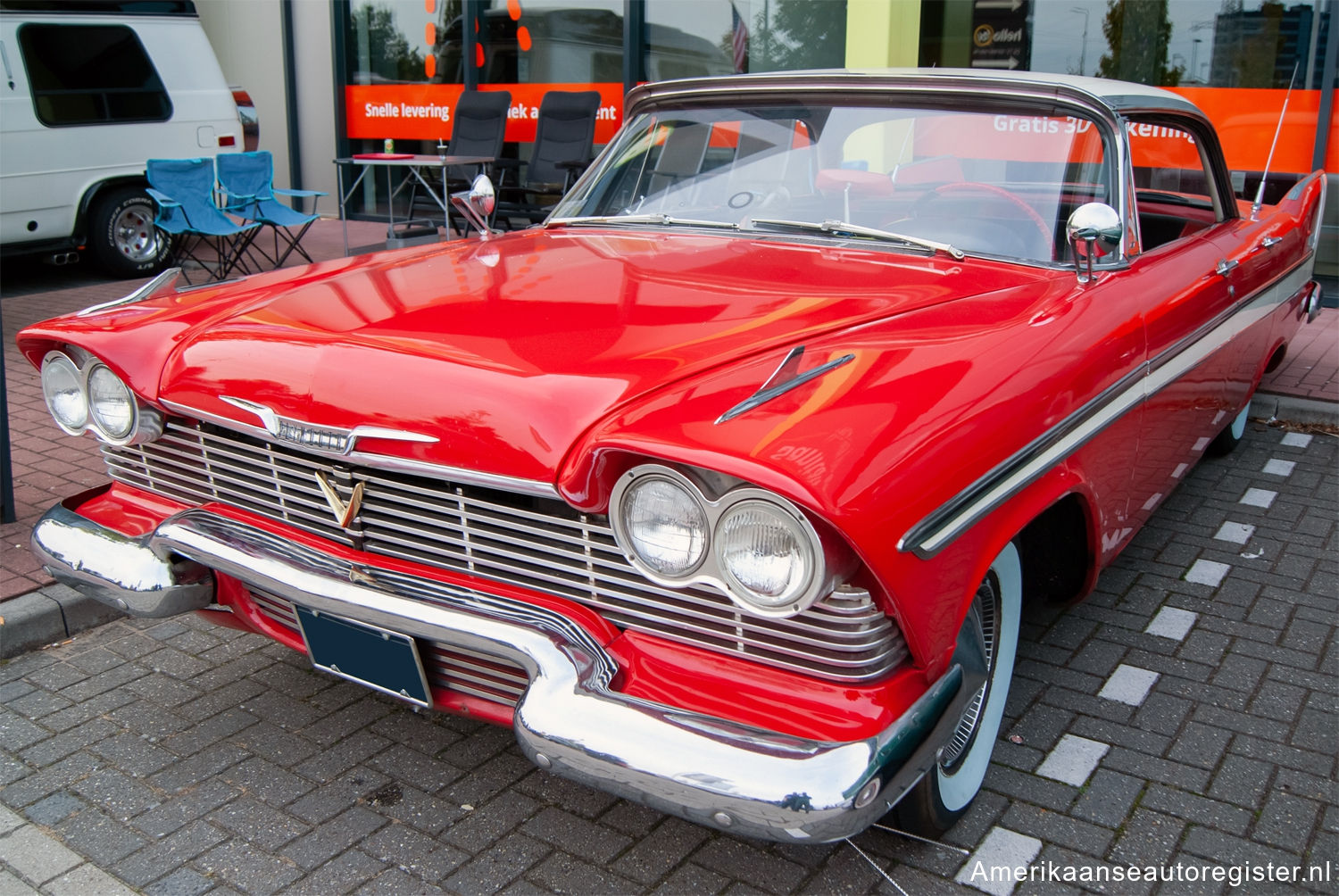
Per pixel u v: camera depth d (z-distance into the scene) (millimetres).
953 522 2033
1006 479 2219
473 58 11016
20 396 6082
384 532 2430
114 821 2635
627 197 3668
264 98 12875
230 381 2516
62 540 2859
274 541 2531
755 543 1834
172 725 3068
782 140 3430
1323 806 2637
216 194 8508
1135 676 3248
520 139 10984
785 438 1853
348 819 2635
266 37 12617
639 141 3750
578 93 9789
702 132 3596
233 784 2781
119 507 2939
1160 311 3021
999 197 3092
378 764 2867
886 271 2855
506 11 10711
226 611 2846
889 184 3219
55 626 3564
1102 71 8039
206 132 10156
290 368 2436
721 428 1889
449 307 2641
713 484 1866
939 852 2498
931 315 2469
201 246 10867
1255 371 4559
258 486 2627
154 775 2826
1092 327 2641
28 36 8797
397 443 2232
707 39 9609
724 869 2455
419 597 2275
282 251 10617
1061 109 3119
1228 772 2775
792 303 2547
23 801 2713
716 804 1852
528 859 2490
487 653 2166
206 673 3361
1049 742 2922
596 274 2865
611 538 2125
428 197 11953
